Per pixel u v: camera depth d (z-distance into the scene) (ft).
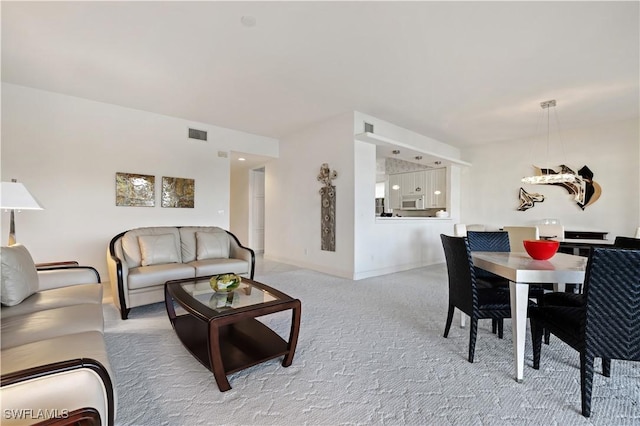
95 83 11.64
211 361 5.52
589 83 11.47
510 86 11.80
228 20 7.84
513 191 19.89
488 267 7.18
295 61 9.96
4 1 7.04
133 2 7.15
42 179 12.22
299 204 18.48
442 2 7.13
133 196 14.37
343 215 15.60
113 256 10.07
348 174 15.28
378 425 4.75
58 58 9.78
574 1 7.04
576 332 5.26
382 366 6.56
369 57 9.68
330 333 8.30
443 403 5.30
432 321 9.28
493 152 20.95
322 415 4.97
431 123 16.74
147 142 14.84
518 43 8.83
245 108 14.49
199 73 10.82
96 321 5.64
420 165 24.09
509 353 7.22
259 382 5.90
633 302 4.80
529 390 5.70
